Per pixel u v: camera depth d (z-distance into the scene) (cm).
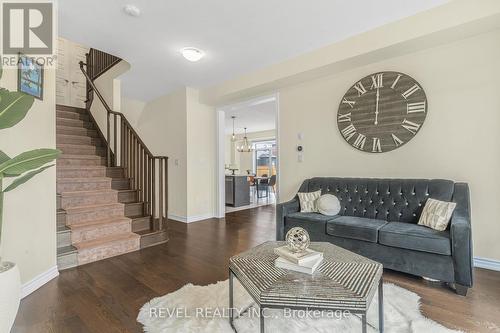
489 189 258
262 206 686
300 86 405
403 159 310
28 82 221
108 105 467
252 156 1132
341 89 361
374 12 261
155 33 297
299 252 166
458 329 162
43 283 230
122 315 183
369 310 183
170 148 534
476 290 214
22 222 212
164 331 161
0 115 143
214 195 545
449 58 279
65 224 317
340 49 321
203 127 529
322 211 318
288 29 292
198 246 340
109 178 399
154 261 287
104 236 323
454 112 277
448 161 281
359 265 162
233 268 167
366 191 316
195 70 412
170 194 531
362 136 341
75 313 185
